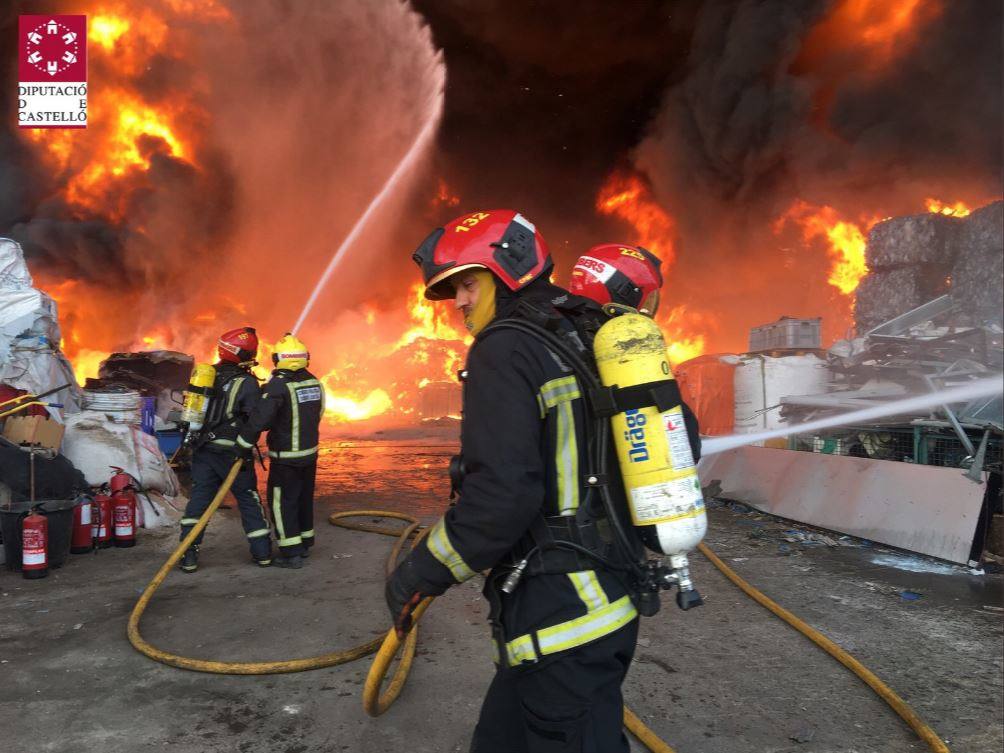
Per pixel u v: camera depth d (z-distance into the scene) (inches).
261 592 170.9
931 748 98.7
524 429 53.9
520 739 63.6
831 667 127.5
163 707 112.1
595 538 57.7
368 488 327.9
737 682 121.3
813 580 179.3
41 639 139.6
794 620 146.5
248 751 99.8
